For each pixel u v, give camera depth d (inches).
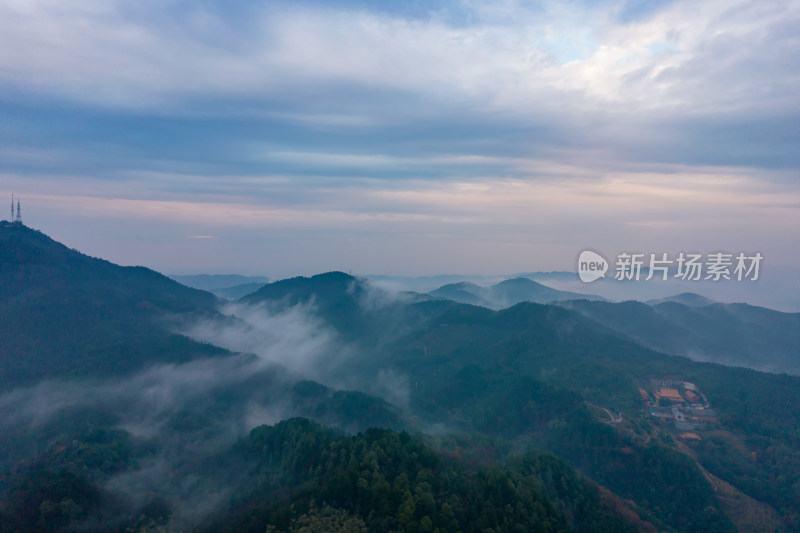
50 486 4052.7
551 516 3553.2
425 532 3161.9
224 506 4222.4
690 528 4498.0
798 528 4424.2
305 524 3255.4
